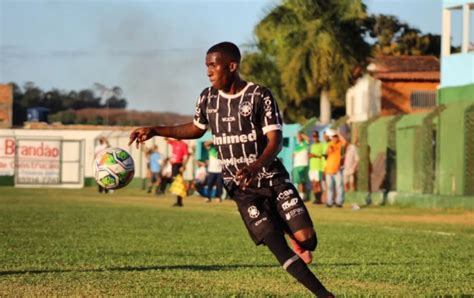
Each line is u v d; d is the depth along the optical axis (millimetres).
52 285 14359
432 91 92438
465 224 32281
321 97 76750
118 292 13539
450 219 35625
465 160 42656
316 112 87750
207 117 11555
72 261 18312
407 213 40344
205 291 13680
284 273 16250
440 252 21062
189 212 39969
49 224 30688
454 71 56812
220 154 11547
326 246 22688
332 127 54375
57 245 22328
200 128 11945
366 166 50562
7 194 63312
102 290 13766
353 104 96125
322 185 53469
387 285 14664
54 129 88500
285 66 76562
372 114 91750
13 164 84750
